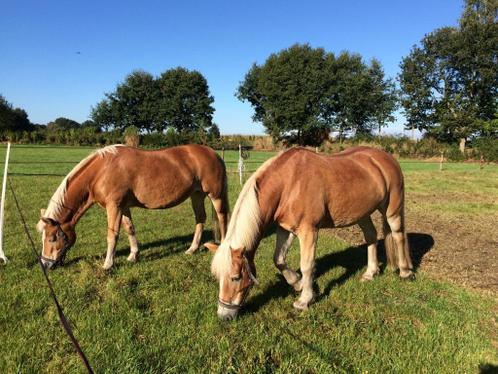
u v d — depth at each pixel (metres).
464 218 9.38
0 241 5.31
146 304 4.18
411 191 13.91
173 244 6.53
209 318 3.81
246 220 3.79
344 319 3.96
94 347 3.26
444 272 5.54
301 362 3.20
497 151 30.97
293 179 4.02
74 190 5.06
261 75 53.72
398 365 3.16
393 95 54.44
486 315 4.17
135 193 5.30
